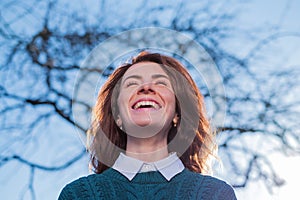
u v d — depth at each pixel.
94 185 1.29
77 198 1.28
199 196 1.27
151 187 1.27
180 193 1.27
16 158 3.89
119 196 1.27
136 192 1.27
